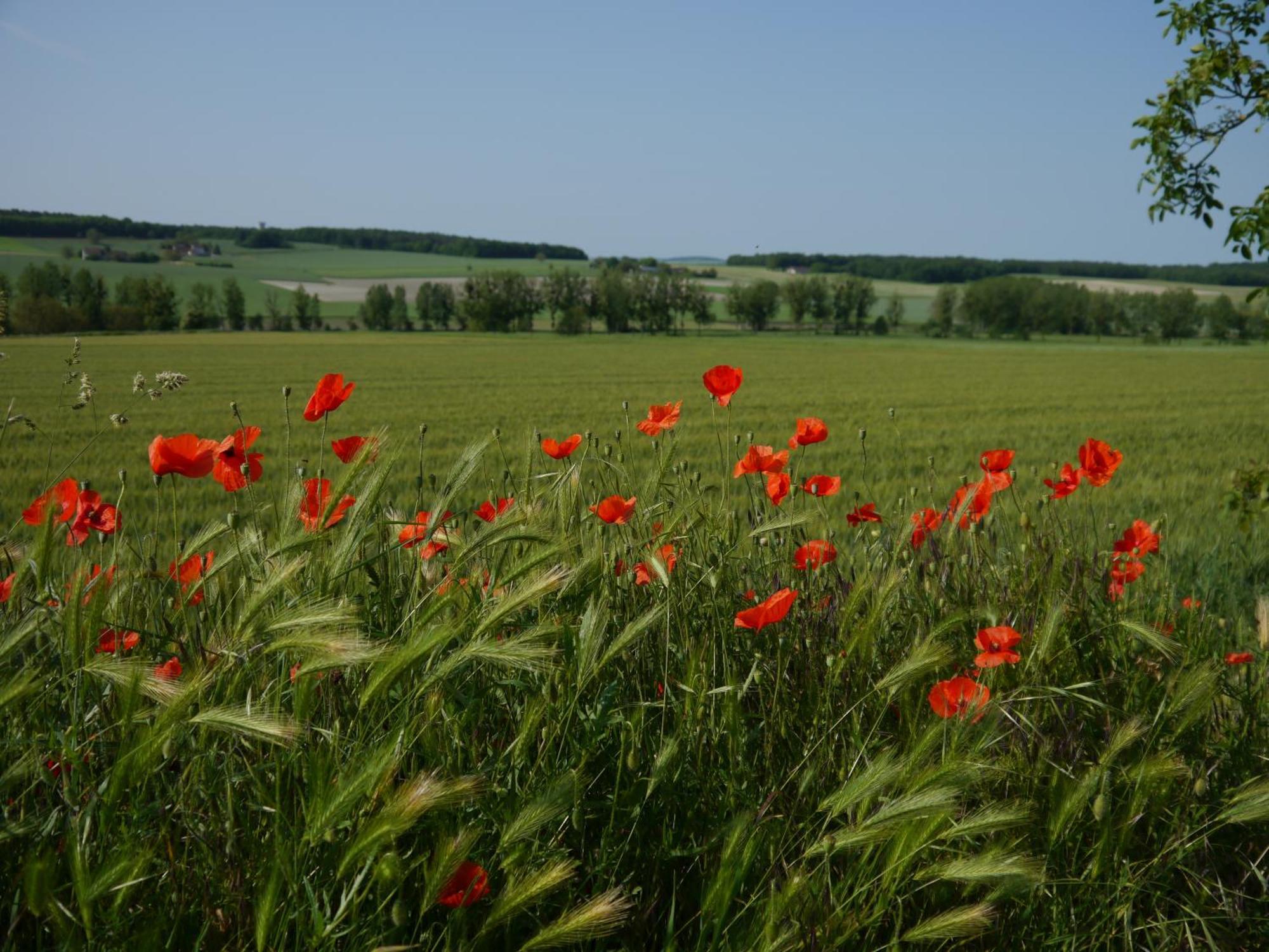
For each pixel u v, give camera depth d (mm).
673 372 48250
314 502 2279
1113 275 183625
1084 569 2926
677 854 1843
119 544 2184
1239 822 1960
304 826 1566
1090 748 2354
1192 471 14555
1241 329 109188
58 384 33969
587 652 1852
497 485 3127
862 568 3002
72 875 1368
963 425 23547
